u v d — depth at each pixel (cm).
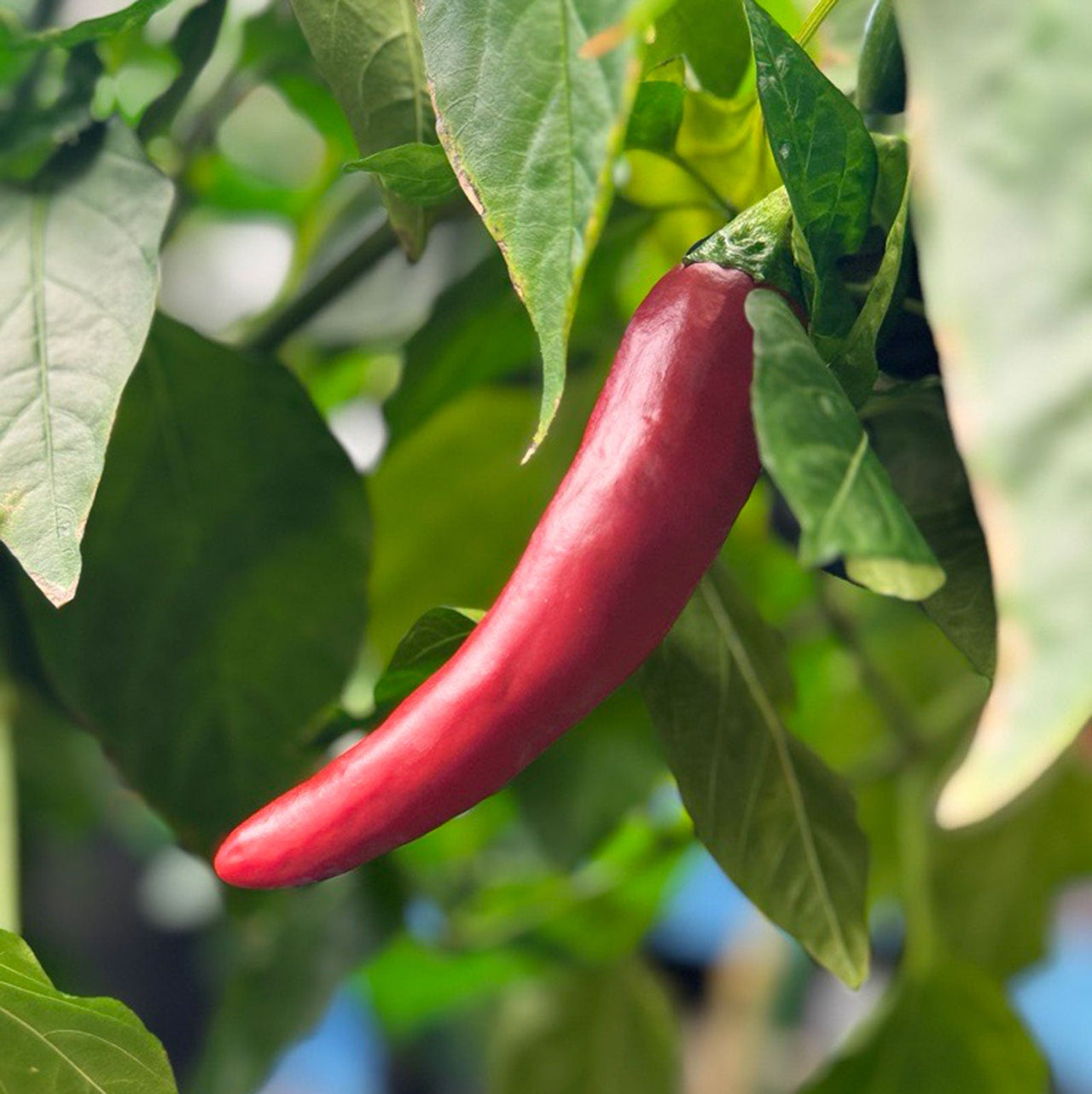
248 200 79
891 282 38
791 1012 111
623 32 32
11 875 53
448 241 60
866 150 38
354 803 37
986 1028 59
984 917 77
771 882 44
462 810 37
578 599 36
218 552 49
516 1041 79
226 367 49
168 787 50
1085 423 30
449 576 67
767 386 34
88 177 43
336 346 63
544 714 37
